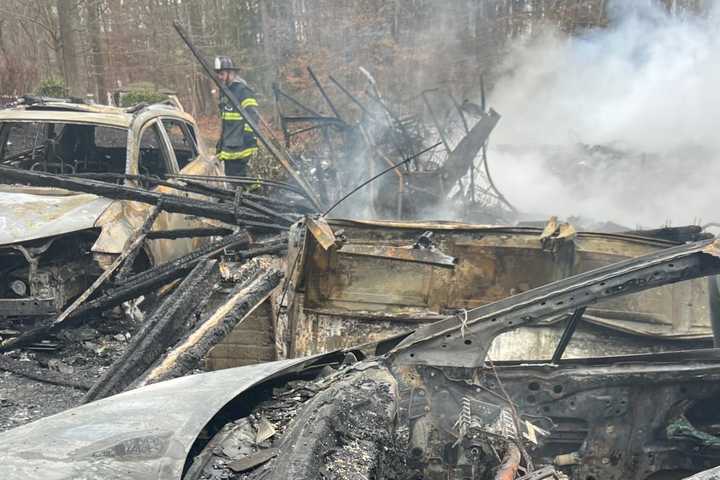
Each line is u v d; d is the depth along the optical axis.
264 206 6.66
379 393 2.52
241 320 3.76
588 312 4.38
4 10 18.61
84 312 5.11
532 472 2.46
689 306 4.43
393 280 4.41
